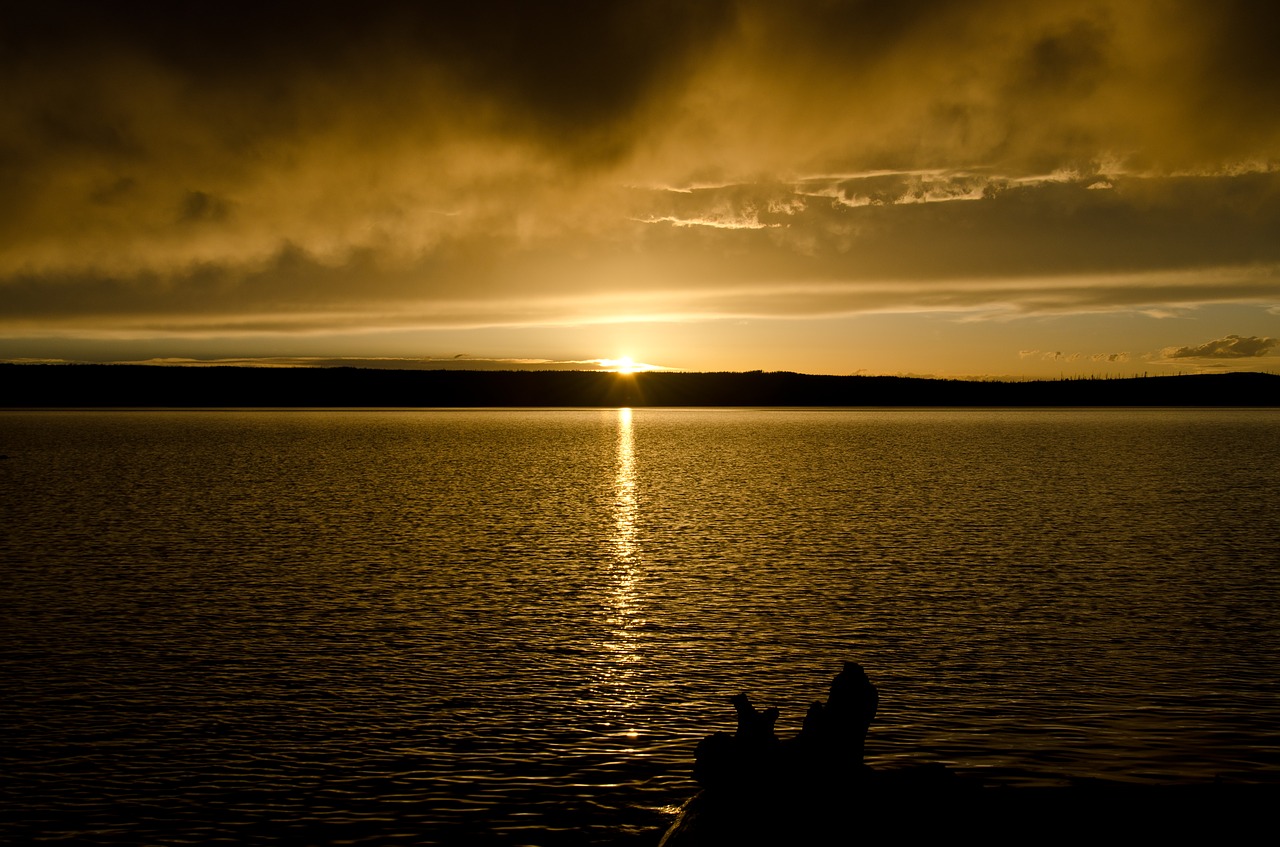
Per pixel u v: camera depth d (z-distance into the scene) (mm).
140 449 132250
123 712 22375
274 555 44188
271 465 104625
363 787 18484
